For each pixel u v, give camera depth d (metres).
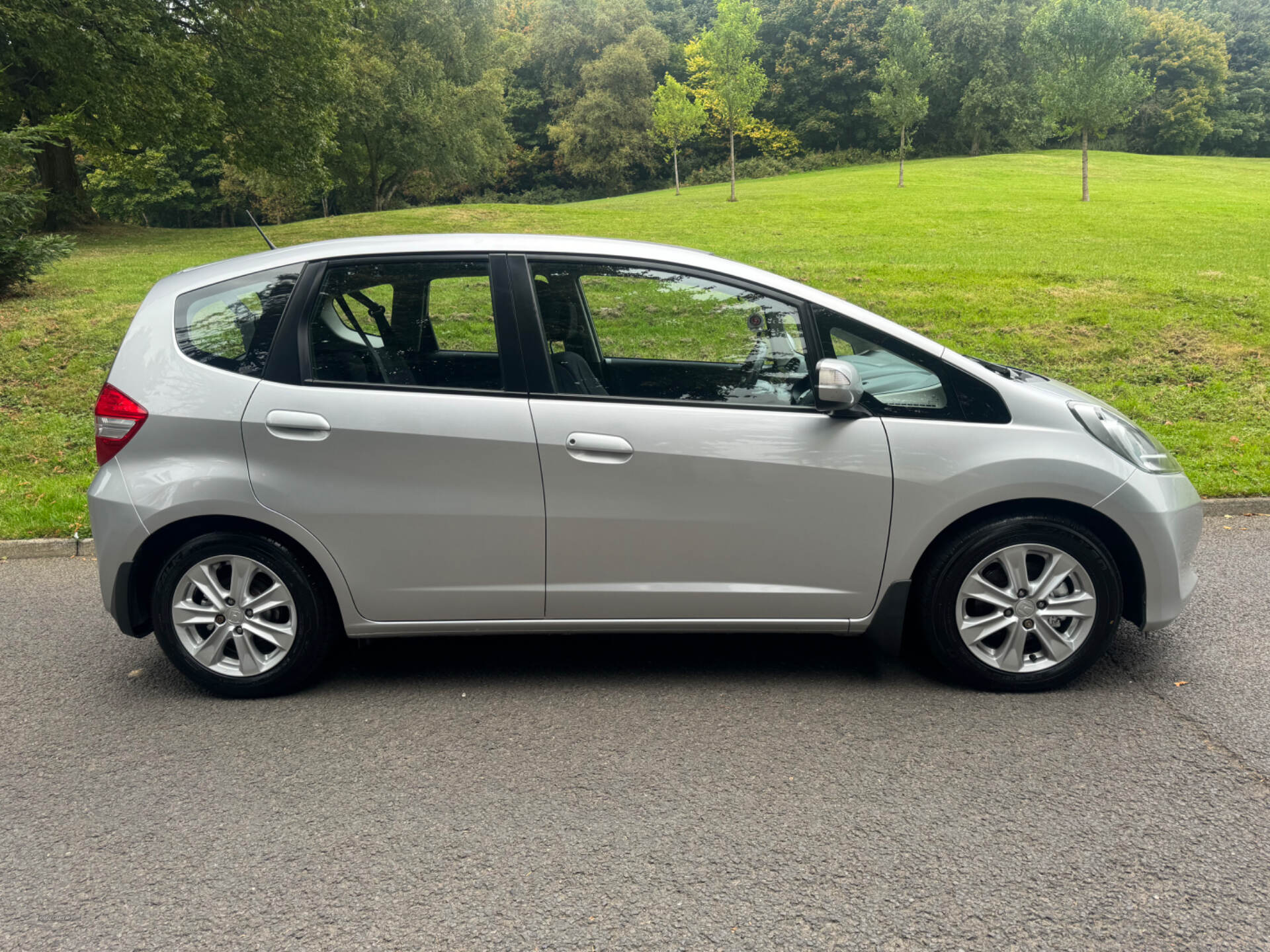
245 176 30.91
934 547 3.52
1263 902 2.29
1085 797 2.79
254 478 3.45
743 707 3.48
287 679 3.63
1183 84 74.19
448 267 3.54
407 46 42.84
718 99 34.88
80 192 28.41
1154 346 10.38
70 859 2.58
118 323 11.41
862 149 75.81
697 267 3.57
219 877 2.48
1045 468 3.37
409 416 3.44
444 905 2.34
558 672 3.87
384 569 3.51
